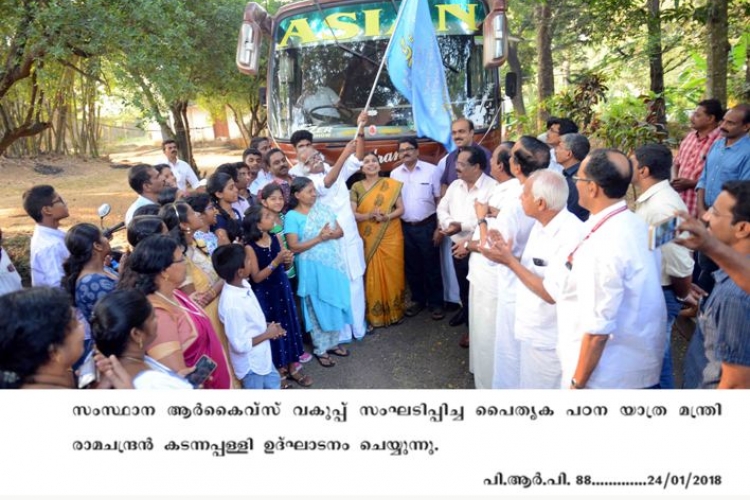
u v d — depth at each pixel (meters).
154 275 2.34
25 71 5.41
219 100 14.35
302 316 4.71
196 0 9.36
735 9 8.16
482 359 3.68
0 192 13.41
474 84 5.41
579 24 10.45
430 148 5.20
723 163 4.32
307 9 5.36
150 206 3.41
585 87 7.99
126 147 27.38
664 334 2.46
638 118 7.02
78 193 13.48
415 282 5.14
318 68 5.42
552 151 4.31
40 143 18.23
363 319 4.81
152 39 5.46
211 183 3.84
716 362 2.19
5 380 1.75
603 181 2.27
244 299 3.11
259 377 3.30
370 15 5.24
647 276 2.31
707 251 1.87
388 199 4.72
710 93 6.93
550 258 2.69
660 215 3.09
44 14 4.75
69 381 1.92
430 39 4.91
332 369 4.32
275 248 3.93
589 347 2.29
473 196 4.25
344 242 4.52
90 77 5.75
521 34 14.67
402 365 4.32
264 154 5.30
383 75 5.29
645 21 8.02
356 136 4.76
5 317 1.70
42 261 3.56
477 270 3.60
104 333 1.93
